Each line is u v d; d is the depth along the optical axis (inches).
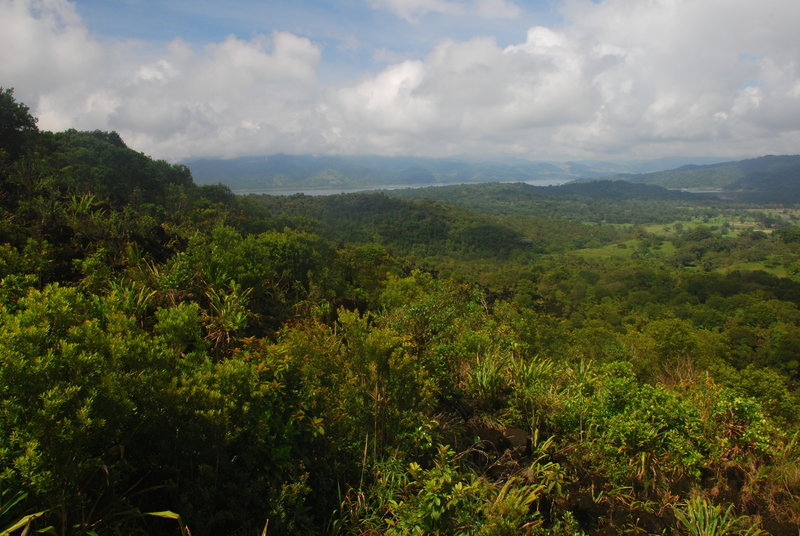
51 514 61.5
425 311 186.9
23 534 55.1
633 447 117.0
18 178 300.0
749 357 1238.3
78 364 64.2
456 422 130.0
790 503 110.0
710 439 124.9
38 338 66.0
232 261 194.4
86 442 60.5
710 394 140.9
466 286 294.5
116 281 161.3
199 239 223.5
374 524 84.7
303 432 92.7
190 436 70.9
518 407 142.6
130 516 65.3
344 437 98.0
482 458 115.4
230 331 151.6
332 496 90.0
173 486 70.0
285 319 198.4
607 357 272.1
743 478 119.0
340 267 388.8
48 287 90.7
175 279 169.9
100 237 220.7
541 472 110.6
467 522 80.9
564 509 102.1
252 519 75.1
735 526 100.8
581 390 148.6
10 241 182.7
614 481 111.5
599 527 99.7
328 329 141.9
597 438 122.7
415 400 112.0
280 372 94.7
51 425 57.2
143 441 73.9
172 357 79.6
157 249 232.5
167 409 71.0
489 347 172.2
